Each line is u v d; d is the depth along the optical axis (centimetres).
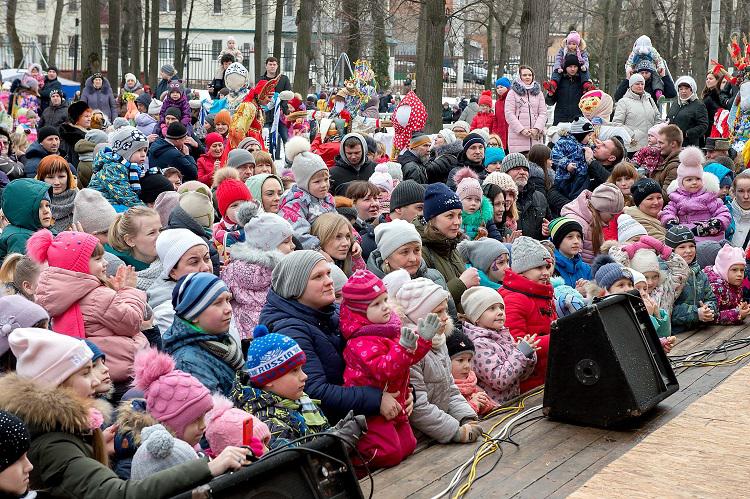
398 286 570
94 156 978
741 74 1666
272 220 614
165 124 1405
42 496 348
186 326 471
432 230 699
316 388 475
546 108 1367
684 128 1380
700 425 517
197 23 6050
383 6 3512
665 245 783
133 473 367
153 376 408
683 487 430
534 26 1881
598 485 434
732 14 4053
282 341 448
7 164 1073
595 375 524
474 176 941
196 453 393
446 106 2958
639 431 519
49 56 4784
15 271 536
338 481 372
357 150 950
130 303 494
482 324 604
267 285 589
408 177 1015
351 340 491
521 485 446
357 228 785
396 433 487
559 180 1027
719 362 664
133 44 3734
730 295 789
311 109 2364
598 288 692
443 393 535
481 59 6612
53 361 378
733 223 980
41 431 350
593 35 4800
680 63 4584
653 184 910
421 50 2547
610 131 1233
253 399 446
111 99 1938
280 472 353
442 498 434
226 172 830
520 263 642
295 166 738
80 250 497
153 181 840
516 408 572
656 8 4409
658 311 716
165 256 571
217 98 1923
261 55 3259
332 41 4141
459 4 4519
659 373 564
